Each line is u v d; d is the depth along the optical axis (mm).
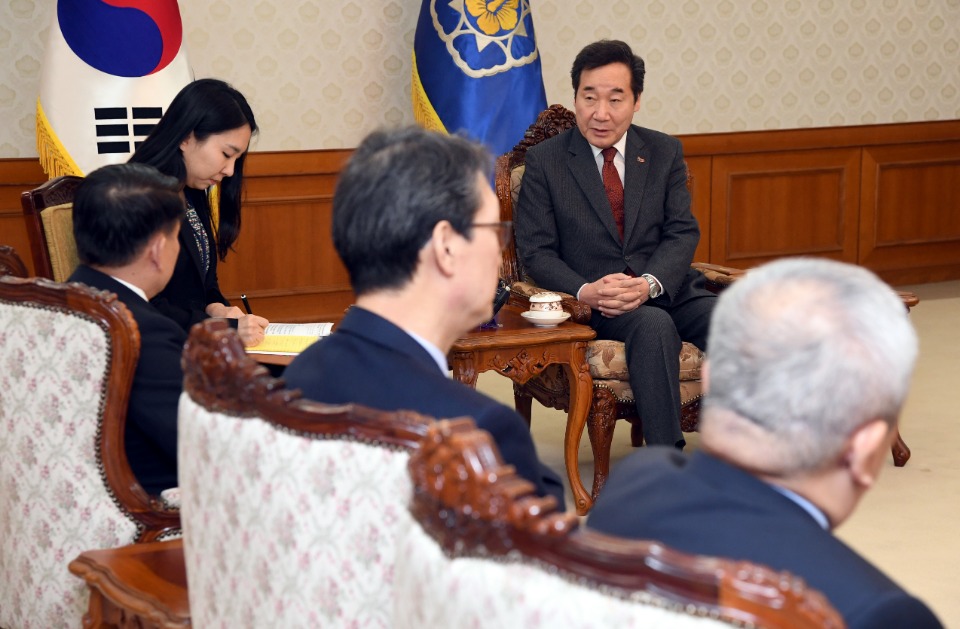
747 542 1011
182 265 3295
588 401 3639
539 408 4961
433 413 1425
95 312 1965
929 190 7625
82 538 2037
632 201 4102
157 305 3146
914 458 4156
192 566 1452
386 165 1488
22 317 2008
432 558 964
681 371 3748
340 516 1220
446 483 943
